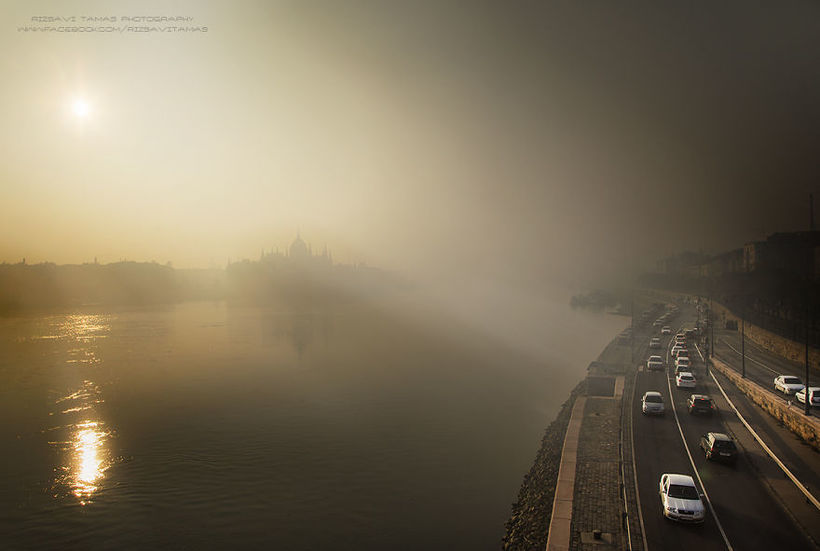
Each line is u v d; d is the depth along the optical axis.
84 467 58.16
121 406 83.44
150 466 58.09
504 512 45.94
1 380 102.38
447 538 41.81
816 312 99.62
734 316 121.06
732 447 37.38
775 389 55.00
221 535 43.47
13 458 60.78
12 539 43.12
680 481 30.19
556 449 47.81
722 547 25.81
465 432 69.12
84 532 44.28
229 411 80.44
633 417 50.75
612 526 29.25
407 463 58.22
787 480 34.22
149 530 44.38
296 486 52.59
